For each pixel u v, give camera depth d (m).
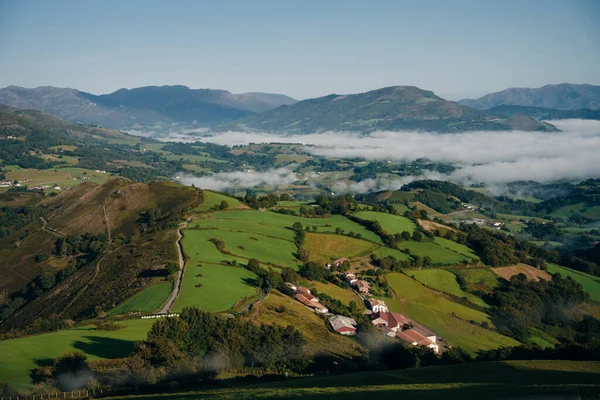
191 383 61.78
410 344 100.75
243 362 73.38
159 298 107.00
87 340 75.44
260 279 121.94
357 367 82.31
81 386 58.38
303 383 59.44
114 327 82.81
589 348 82.00
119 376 61.94
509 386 52.62
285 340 81.25
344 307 129.12
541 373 63.00
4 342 71.56
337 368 80.69
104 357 67.44
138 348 67.44
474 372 65.38
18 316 138.62
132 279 126.56
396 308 137.75
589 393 48.03
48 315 122.94
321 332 102.19
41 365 63.06
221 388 58.47
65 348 70.25
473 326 132.88
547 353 87.44
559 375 61.19
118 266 143.25
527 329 133.00
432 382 59.34
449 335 124.44
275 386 58.00
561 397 46.66
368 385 56.09
